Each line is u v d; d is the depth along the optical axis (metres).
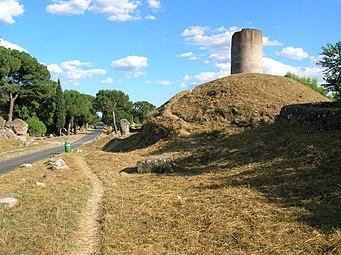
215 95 26.62
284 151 12.53
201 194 9.49
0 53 41.28
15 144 32.91
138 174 13.95
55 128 60.47
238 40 31.89
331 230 5.99
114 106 75.19
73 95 67.81
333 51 15.86
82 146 34.72
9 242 6.12
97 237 6.69
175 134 22.50
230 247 5.80
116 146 30.28
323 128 13.33
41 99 50.69
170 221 7.30
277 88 26.89
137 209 8.37
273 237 6.02
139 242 6.29
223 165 13.53
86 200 9.52
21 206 8.35
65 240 6.38
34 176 12.82
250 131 17.89
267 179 10.17
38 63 47.78
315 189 8.47
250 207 7.70
